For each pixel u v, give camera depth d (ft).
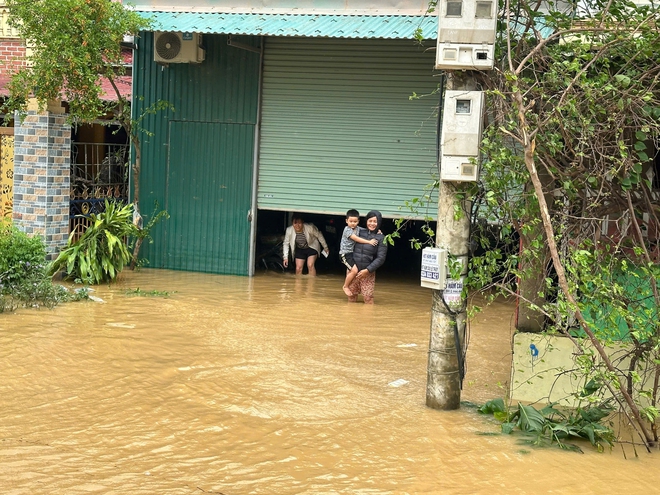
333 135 47.21
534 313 28.12
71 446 22.91
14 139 46.39
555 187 27.02
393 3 44.45
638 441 25.30
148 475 21.20
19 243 40.27
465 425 25.79
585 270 23.70
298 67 47.37
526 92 23.81
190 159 49.32
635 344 24.93
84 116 44.70
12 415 24.88
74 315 36.81
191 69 48.88
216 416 25.54
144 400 26.53
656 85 25.77
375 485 21.24
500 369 31.76
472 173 25.36
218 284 45.85
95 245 44.29
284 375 29.78
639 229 25.30
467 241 26.66
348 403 27.30
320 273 50.96
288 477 21.50
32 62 46.57
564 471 22.76
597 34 26.37
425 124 45.83
